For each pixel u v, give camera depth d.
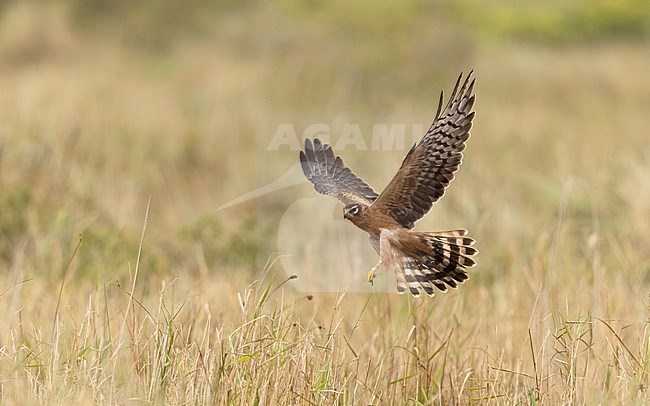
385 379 15.24
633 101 47.22
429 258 12.90
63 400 13.40
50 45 49.34
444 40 50.25
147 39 53.06
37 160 27.70
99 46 51.16
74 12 53.97
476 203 26.83
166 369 13.95
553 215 26.16
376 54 47.84
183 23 54.09
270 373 13.81
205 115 36.75
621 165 29.39
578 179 27.89
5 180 25.80
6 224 23.77
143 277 20.98
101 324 15.50
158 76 47.09
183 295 18.25
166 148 32.69
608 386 14.77
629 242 23.02
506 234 24.62
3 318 16.27
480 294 18.94
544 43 59.66
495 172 31.78
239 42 51.09
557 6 64.88
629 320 17.56
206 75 45.22
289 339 15.07
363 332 17.08
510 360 15.62
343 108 39.88
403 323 16.58
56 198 25.48
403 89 46.38
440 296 18.41
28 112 32.03
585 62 52.75
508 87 48.06
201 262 21.52
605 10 63.00
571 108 45.59
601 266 20.42
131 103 37.62
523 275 20.52
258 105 37.47
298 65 45.09
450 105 12.88
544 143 36.53
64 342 14.94
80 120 32.66
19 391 13.65
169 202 28.95
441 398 14.73
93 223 24.55
